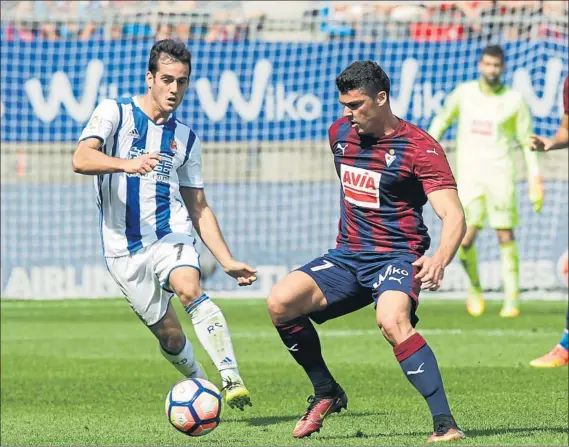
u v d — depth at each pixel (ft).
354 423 68.03
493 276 169.17
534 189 136.56
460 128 137.59
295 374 96.12
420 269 58.23
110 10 186.80
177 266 65.16
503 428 63.46
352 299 61.52
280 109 174.60
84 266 170.81
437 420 56.24
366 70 57.16
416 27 189.57
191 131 68.85
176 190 68.28
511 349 110.83
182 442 61.62
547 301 161.68
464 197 137.90
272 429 67.00
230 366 62.08
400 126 58.65
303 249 170.60
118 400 83.30
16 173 179.63
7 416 75.92
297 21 173.88
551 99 168.04
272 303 60.80
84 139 64.80
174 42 65.62
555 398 78.18
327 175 182.91
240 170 183.32
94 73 173.78
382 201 59.47
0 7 179.22
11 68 171.94
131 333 131.75
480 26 186.80
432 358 56.44
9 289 169.48
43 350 116.88
